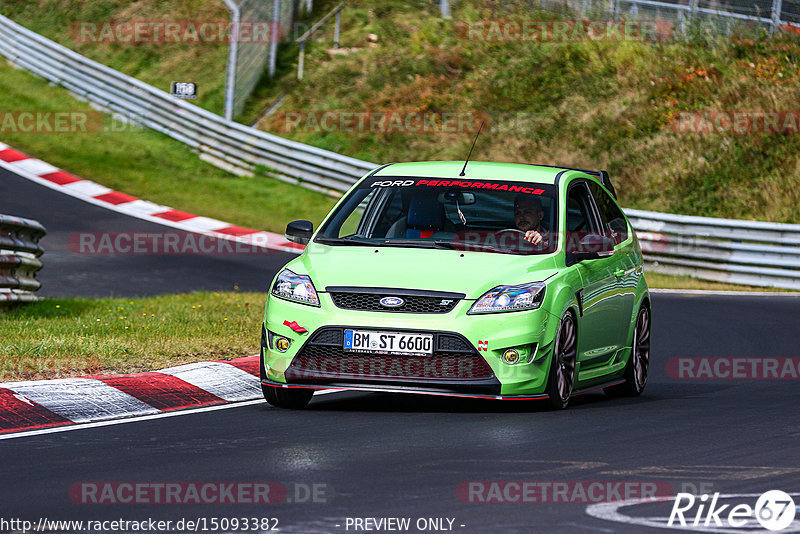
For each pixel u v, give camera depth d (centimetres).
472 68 11450
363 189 3306
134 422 2741
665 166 9769
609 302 3275
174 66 11988
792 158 9662
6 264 4466
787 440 2616
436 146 10456
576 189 3344
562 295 2941
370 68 11562
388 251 3014
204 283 6191
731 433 2697
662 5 11669
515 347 2817
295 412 2920
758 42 11312
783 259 7462
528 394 2855
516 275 2903
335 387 2830
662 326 5222
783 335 4956
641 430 2708
